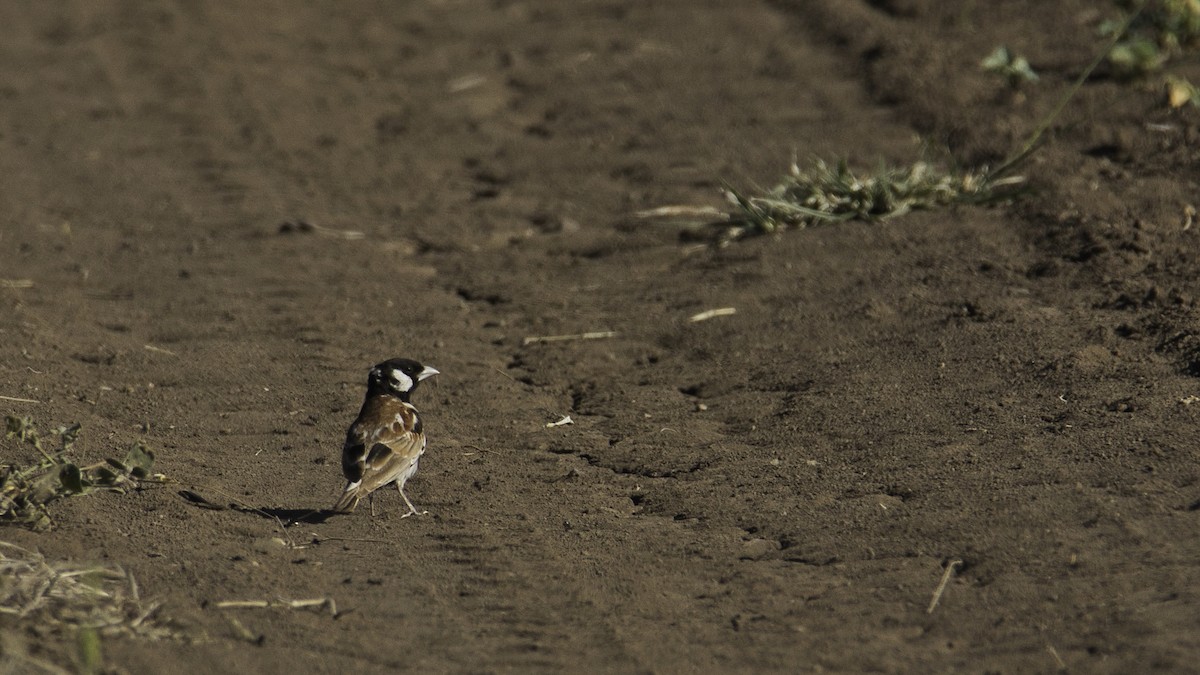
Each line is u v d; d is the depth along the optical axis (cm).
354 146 2139
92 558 918
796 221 1662
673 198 1806
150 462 980
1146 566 857
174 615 840
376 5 2931
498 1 2886
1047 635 801
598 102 2225
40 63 2611
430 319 1492
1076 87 1719
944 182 1648
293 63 2567
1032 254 1456
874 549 926
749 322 1406
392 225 1817
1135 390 1120
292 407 1255
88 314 1490
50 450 1090
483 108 2270
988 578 871
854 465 1065
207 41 2694
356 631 838
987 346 1255
